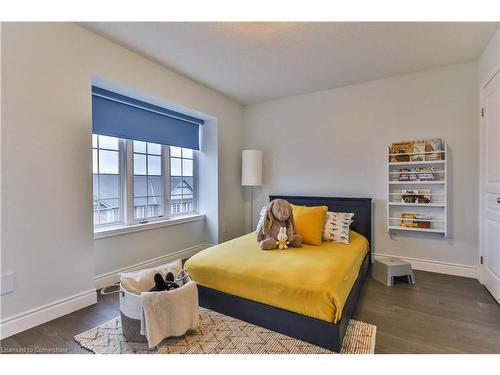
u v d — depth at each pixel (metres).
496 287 2.17
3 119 1.67
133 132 2.86
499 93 2.11
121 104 2.73
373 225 3.18
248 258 2.12
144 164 3.08
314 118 3.57
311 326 1.59
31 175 1.80
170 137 3.31
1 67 1.66
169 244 3.27
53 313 1.92
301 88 3.43
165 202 3.33
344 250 2.37
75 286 2.06
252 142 4.12
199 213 3.85
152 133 3.08
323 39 2.24
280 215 2.52
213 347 1.58
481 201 2.53
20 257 1.75
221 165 3.76
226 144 3.84
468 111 2.66
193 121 3.57
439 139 2.75
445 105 2.77
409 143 2.88
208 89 3.45
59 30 1.95
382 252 3.13
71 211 2.04
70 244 2.03
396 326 1.79
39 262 1.85
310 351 1.54
